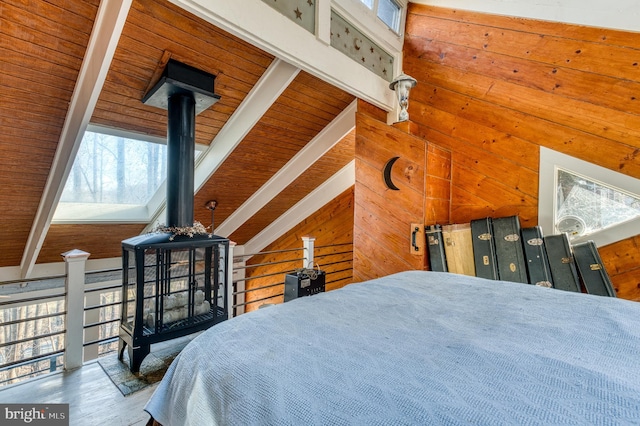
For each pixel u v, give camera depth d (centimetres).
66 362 225
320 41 244
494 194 275
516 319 116
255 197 429
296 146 367
